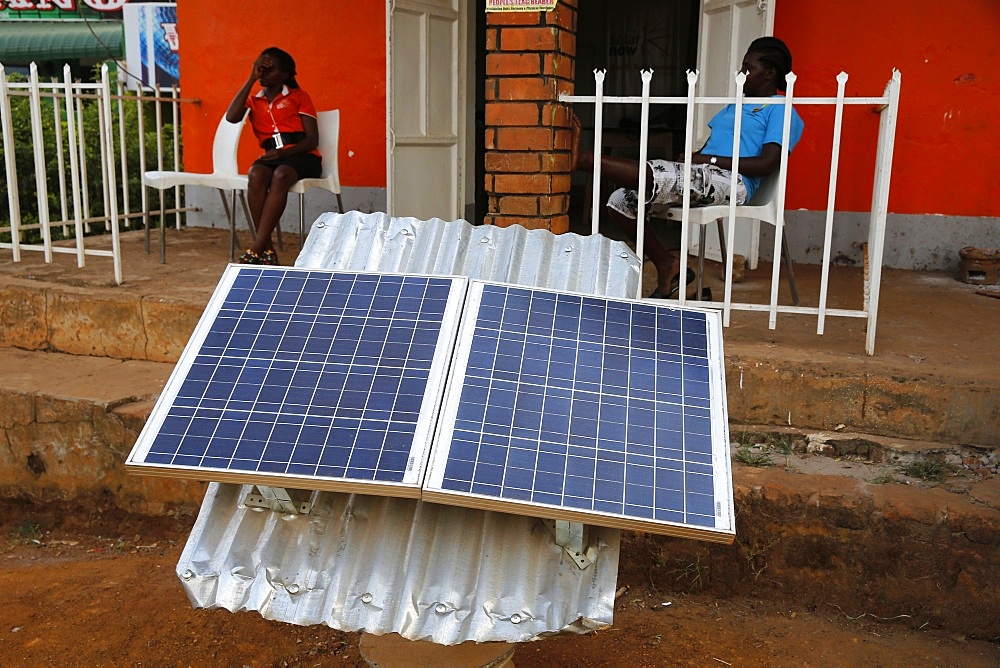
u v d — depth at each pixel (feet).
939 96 20.36
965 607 11.17
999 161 20.26
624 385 6.88
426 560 6.79
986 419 12.36
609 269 8.64
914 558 11.23
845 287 18.94
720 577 12.04
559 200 16.19
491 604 6.54
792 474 12.01
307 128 19.08
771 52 15.53
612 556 6.77
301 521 7.07
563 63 15.79
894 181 21.06
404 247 8.79
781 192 13.66
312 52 24.44
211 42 25.27
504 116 15.72
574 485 6.07
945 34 20.06
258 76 19.19
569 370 6.93
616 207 15.72
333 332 7.20
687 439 6.51
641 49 32.37
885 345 14.08
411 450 6.20
